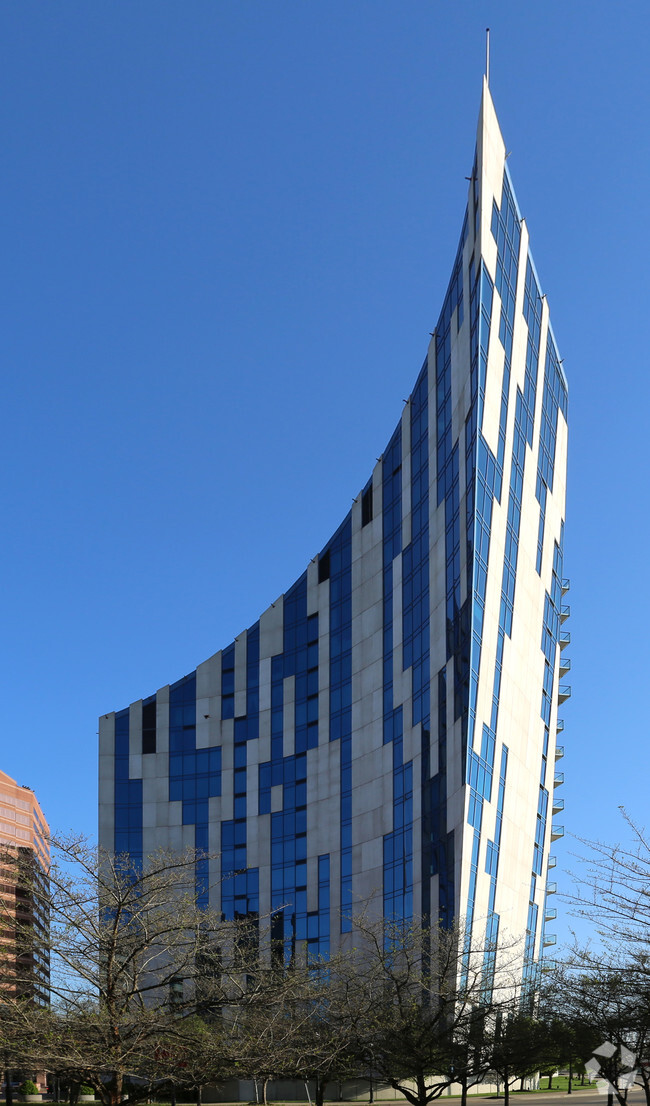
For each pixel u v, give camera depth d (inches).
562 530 3161.9
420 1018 1325.0
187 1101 2379.4
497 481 2459.4
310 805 3065.9
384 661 2810.0
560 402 3147.1
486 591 2347.4
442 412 2573.8
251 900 3157.0
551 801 3048.7
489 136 2458.2
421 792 2479.1
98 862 955.3
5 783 5841.5
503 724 2474.2
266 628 3383.4
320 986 1294.3
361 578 3004.4
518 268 2674.7
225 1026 1037.2
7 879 930.7
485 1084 2358.5
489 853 2336.4
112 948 898.7
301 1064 1003.9
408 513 2755.9
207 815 3368.6
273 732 3267.7
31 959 917.2
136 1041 867.4
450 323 2586.1
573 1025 1171.9
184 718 3499.0
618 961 1172.5
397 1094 2343.8
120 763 3555.6
